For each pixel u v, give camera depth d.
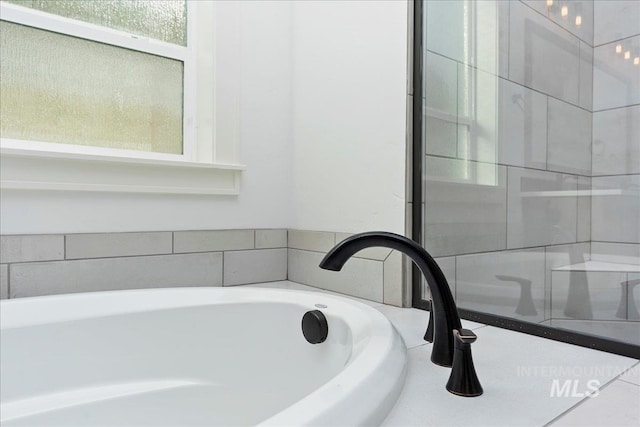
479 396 0.57
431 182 1.16
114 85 1.25
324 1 1.41
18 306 0.87
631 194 0.86
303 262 1.47
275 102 1.52
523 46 1.03
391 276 1.16
